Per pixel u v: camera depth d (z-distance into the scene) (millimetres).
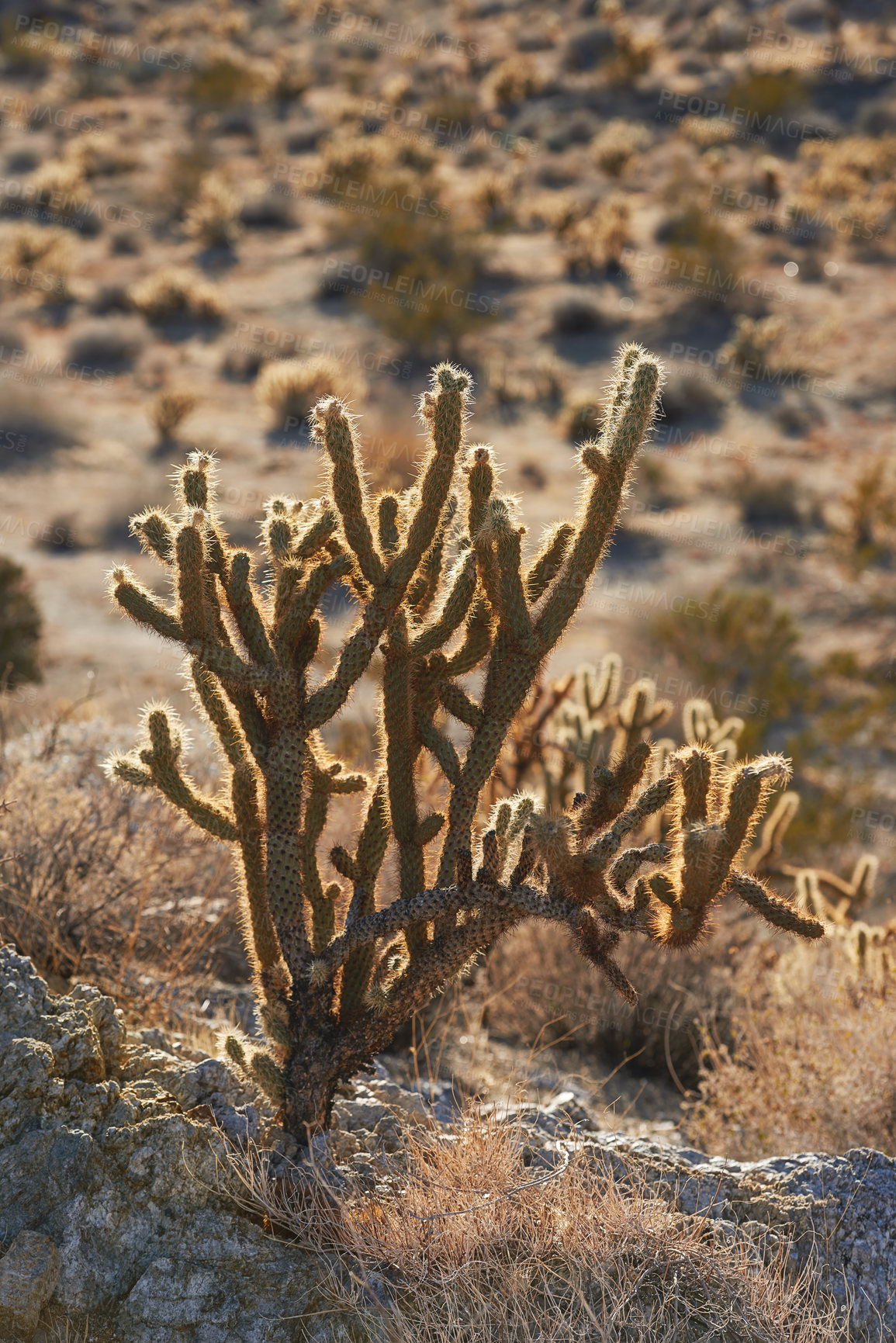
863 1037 4371
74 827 4438
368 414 22844
